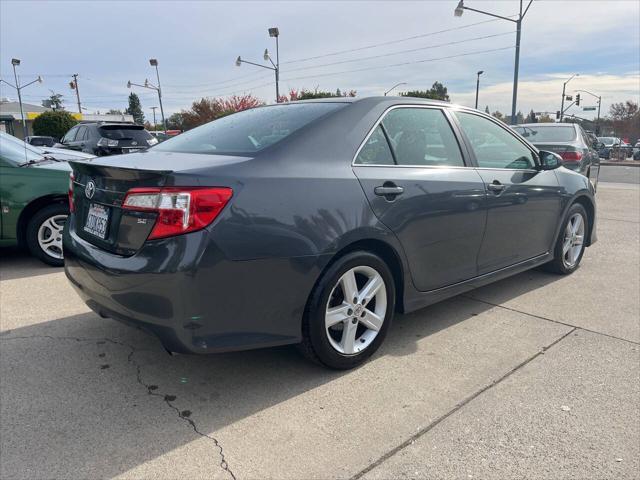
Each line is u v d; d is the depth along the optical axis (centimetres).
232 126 335
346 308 290
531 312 396
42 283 461
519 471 215
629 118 4925
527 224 415
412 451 228
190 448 230
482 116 396
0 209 486
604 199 1088
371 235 288
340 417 254
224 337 247
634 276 493
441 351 327
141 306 242
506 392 277
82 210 300
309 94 3000
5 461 220
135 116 9038
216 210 236
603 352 325
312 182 268
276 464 220
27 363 308
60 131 3659
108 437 238
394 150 316
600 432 242
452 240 343
